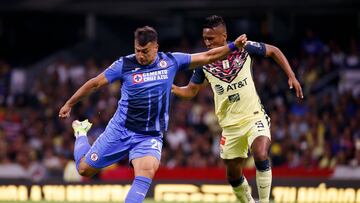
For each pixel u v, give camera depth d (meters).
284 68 25.44
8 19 88.44
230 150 26.23
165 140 55.84
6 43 88.62
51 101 68.88
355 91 63.78
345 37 75.62
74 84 70.44
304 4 73.25
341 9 77.31
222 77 25.77
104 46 83.81
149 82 22.38
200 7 76.00
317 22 80.50
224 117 26.17
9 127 63.62
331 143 51.91
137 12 81.50
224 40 25.47
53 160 55.28
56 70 72.50
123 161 53.19
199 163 52.88
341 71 65.56
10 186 38.28
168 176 48.25
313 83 65.31
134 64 22.50
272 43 75.81
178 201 36.75
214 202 36.66
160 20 88.50
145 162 22.16
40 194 38.16
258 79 64.00
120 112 22.89
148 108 22.53
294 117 55.66
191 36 81.06
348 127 52.59
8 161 57.25
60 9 80.00
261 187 24.73
